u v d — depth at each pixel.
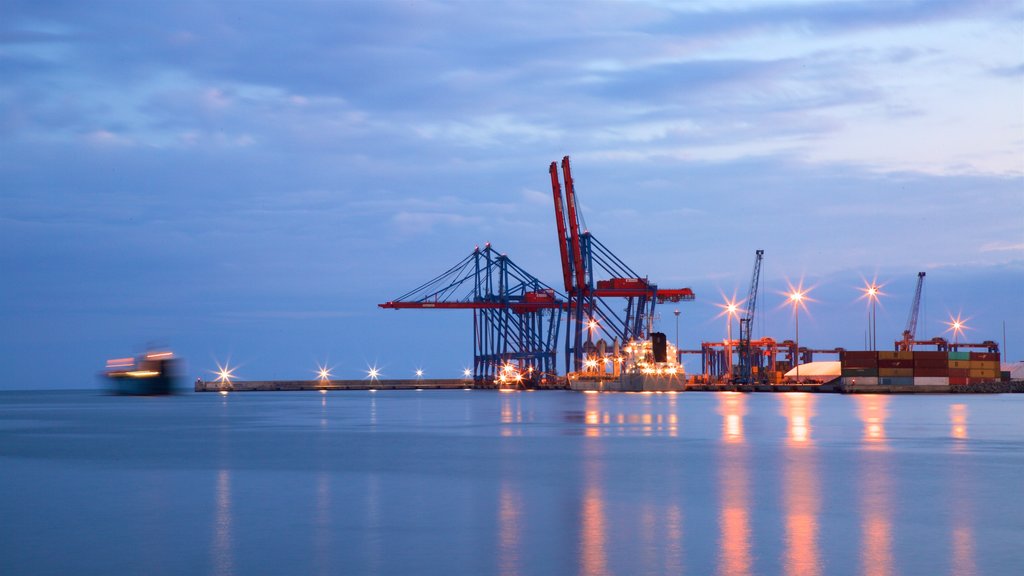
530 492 38.25
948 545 26.97
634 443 63.94
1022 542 27.39
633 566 24.64
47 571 24.66
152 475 45.69
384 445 63.91
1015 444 61.09
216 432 81.38
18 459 55.00
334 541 27.95
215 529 30.03
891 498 36.03
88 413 130.62
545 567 24.59
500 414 113.75
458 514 32.66
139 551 26.84
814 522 30.80
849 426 81.94
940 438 66.69
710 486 39.81
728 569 24.22
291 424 94.31
